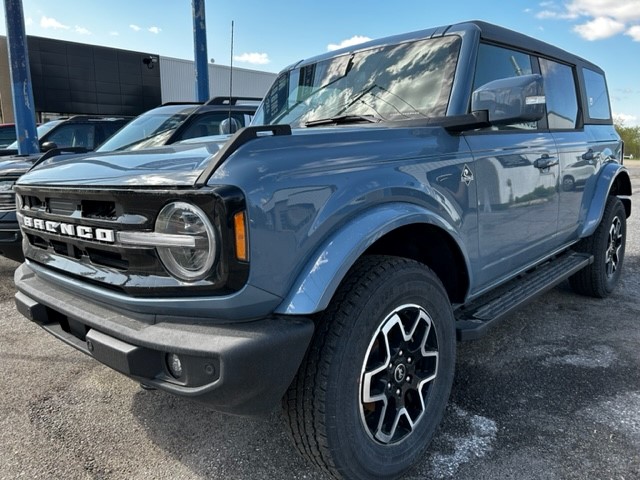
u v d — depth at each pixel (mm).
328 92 3084
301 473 2158
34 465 2221
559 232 3510
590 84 4207
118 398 2803
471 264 2541
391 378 2057
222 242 1576
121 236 1773
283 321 1708
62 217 2039
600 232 4199
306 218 1746
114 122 8453
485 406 2650
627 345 3414
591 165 3910
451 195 2344
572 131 3734
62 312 2059
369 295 1893
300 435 1863
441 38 2797
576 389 2816
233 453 2305
